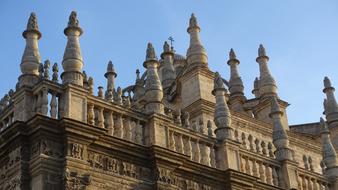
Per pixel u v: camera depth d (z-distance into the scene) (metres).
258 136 38.56
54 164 20.94
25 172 20.95
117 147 22.92
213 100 36.12
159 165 23.89
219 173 26.11
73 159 21.22
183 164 24.81
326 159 32.91
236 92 40.56
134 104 32.38
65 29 23.66
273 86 40.75
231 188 26.30
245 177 26.77
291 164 30.03
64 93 22.33
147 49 26.56
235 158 27.20
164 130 24.94
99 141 22.39
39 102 21.91
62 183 20.81
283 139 30.48
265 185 28.00
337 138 43.22
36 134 21.20
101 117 23.22
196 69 36.47
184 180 25.02
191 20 38.25
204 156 26.39
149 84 25.67
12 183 21.12
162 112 25.30
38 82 22.11
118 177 22.69
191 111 35.81
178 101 38.41
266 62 41.75
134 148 23.41
